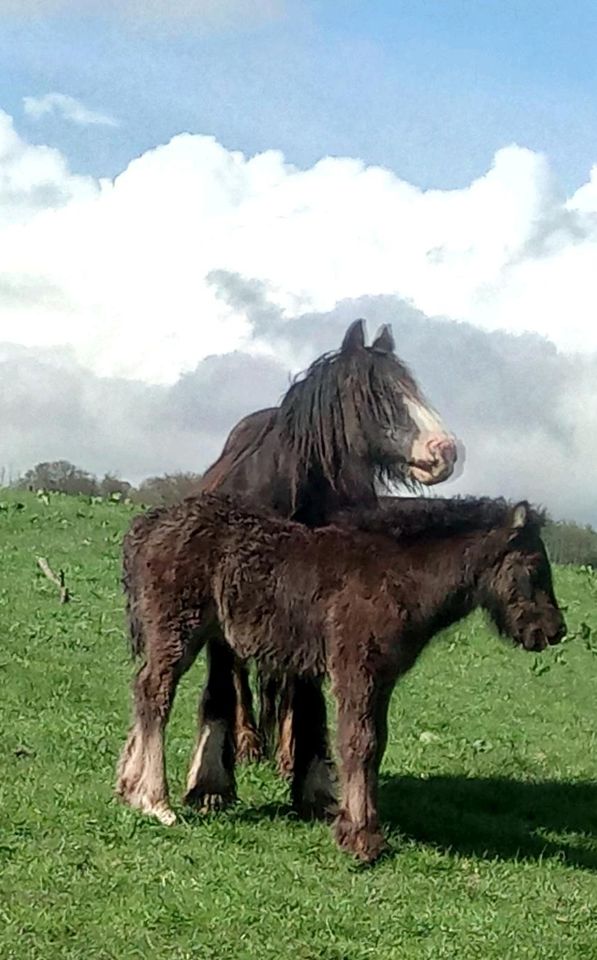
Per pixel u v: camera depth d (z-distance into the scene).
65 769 10.80
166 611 9.71
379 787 12.10
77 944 7.37
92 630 17.41
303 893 8.52
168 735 12.62
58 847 8.80
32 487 29.47
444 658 18.88
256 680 11.23
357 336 10.38
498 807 12.05
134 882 8.31
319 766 10.32
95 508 25.92
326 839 9.69
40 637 16.61
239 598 9.70
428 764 13.27
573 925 8.65
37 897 7.92
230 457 11.10
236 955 7.49
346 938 7.94
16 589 19.19
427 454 10.04
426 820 10.94
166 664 9.73
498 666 18.88
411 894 8.80
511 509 9.58
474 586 9.60
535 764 13.91
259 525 9.77
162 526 9.84
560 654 20.08
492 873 9.55
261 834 9.68
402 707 15.83
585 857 10.41
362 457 10.24
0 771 10.58
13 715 12.77
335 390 10.19
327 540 9.67
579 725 16.19
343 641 9.45
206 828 9.59
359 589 9.48
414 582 9.48
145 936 7.54
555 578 25.41
